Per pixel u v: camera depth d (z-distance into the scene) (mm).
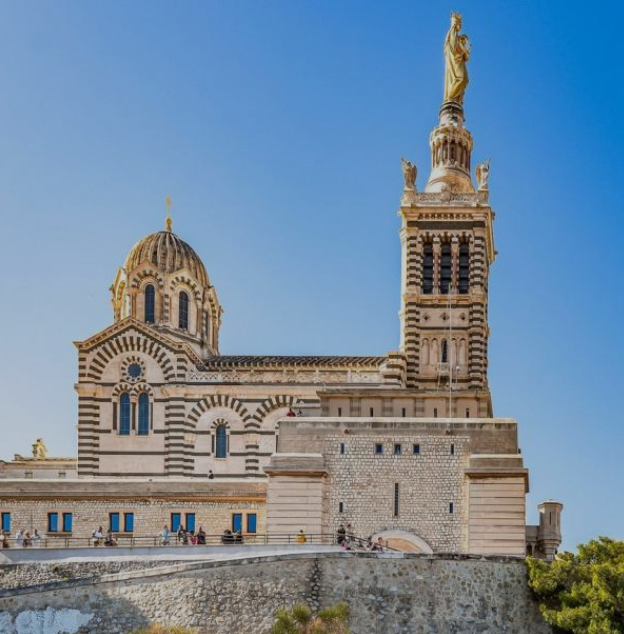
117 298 116938
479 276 112875
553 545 94688
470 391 98500
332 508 90000
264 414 107000
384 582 76062
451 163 118812
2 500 95188
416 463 90188
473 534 87938
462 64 121625
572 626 73688
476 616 76125
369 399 98750
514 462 88562
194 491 93812
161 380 107500
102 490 94625
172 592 74500
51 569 80125
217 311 119562
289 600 74875
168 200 120562
